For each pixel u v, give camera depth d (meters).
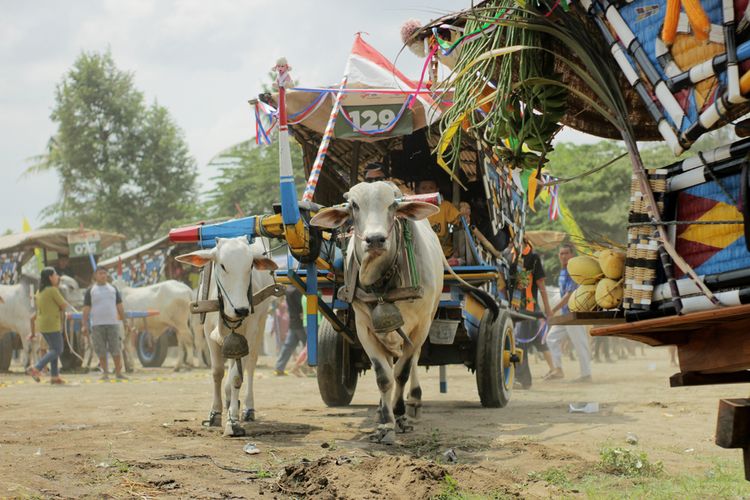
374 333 6.95
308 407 9.55
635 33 3.69
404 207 6.57
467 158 9.88
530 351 22.66
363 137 8.80
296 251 6.89
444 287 8.53
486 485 4.89
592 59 4.25
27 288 18.72
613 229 32.56
